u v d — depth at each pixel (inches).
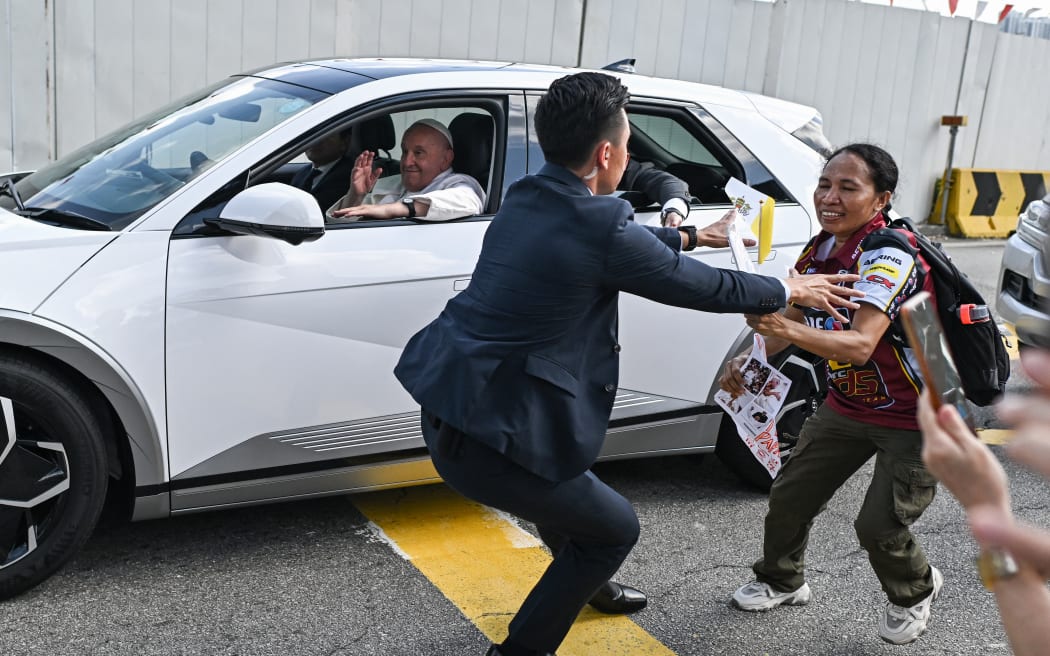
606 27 365.7
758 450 129.3
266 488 145.3
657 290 103.3
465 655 128.7
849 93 427.8
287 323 140.4
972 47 457.7
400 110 152.3
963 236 464.1
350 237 145.4
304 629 132.1
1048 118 498.0
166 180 142.6
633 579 151.3
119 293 131.3
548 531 125.9
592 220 100.8
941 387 54.9
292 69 165.5
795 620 141.9
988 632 141.2
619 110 103.6
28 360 128.4
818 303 112.0
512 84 160.6
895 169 121.3
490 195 157.8
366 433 148.6
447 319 108.0
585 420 104.9
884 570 131.5
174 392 135.3
